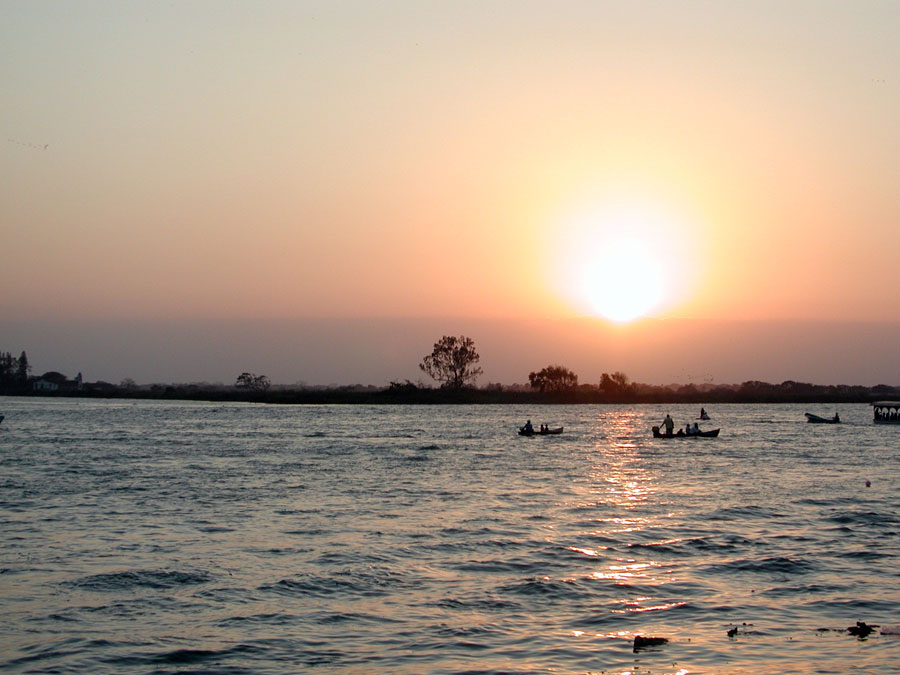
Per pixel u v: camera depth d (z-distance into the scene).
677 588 29.53
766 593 28.92
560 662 22.73
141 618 26.31
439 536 38.59
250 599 28.25
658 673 22.05
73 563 33.16
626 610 27.09
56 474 63.56
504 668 22.33
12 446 90.12
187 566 32.59
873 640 24.33
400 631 25.09
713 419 171.12
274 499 50.50
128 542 37.28
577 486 57.31
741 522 42.44
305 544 36.78
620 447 92.94
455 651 23.52
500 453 84.50
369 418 165.25
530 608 27.28
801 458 79.44
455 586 29.78
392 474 64.56
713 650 23.56
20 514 44.84
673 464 73.38
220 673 22.03
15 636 24.69
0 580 30.55
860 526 41.12
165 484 57.69
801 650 23.58
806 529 40.31
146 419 153.12
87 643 24.12
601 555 34.56
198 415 173.12
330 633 24.95
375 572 31.67
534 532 39.62
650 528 40.69
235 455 80.81
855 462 75.31
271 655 23.25
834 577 30.97
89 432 114.50
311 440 102.19
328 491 54.31
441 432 120.19
